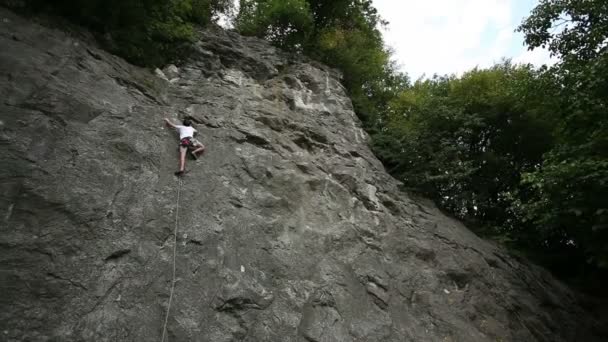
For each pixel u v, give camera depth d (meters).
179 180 6.97
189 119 8.69
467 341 8.01
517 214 14.23
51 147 5.75
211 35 13.67
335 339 6.28
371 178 11.52
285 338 5.74
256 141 9.41
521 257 13.30
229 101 10.49
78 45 8.24
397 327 7.36
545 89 10.14
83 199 5.45
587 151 8.09
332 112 13.66
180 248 5.85
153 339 4.64
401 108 16.83
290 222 7.91
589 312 12.89
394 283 8.43
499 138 15.49
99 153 6.27
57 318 4.21
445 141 13.51
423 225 11.13
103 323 4.45
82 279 4.67
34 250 4.57
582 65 8.93
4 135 5.37
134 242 5.45
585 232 8.34
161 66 10.95
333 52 16.64
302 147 10.77
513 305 10.21
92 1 8.81
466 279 9.84
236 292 5.76
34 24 7.75
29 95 6.21
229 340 5.15
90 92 7.27
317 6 17.48
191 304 5.24
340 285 7.34
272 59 14.34
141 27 10.39
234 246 6.50
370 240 9.19
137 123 7.45
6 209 4.73
